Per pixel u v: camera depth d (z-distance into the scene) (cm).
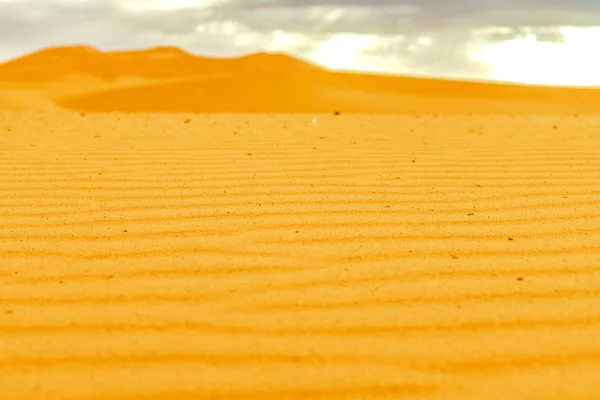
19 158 532
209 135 670
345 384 204
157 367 214
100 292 269
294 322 243
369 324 241
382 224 353
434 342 229
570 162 513
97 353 222
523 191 421
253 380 206
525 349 224
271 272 288
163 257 306
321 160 523
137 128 727
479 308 254
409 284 275
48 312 252
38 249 318
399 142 625
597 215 367
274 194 415
